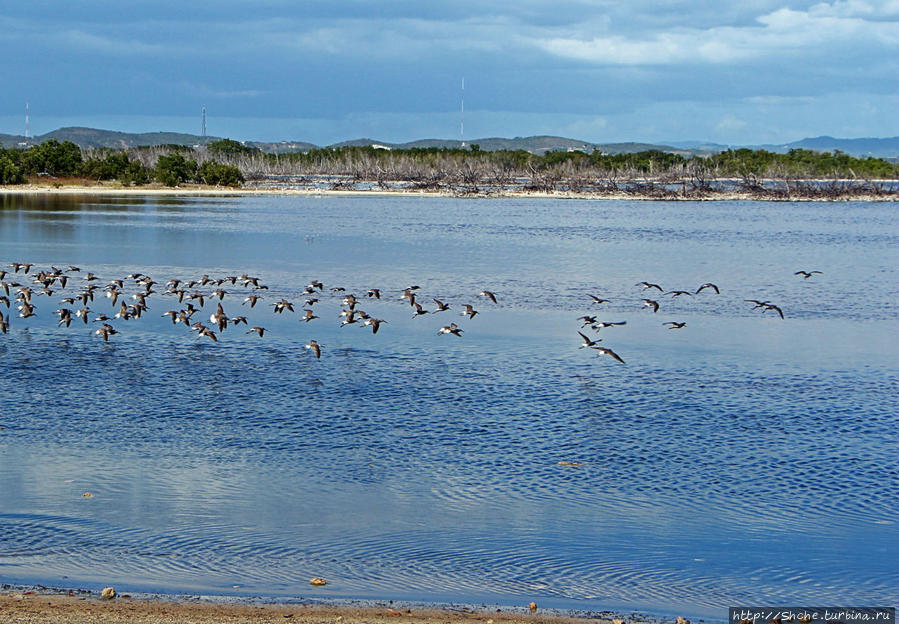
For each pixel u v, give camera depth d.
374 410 37.34
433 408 37.75
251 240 104.81
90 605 20.50
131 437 33.53
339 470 30.59
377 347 49.03
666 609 21.72
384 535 25.62
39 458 31.09
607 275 79.25
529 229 124.25
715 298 67.69
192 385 40.75
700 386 41.94
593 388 41.31
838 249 103.31
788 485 29.86
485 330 54.16
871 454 32.88
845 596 22.69
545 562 24.16
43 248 94.25
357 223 130.88
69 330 52.44
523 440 33.91
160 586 22.08
